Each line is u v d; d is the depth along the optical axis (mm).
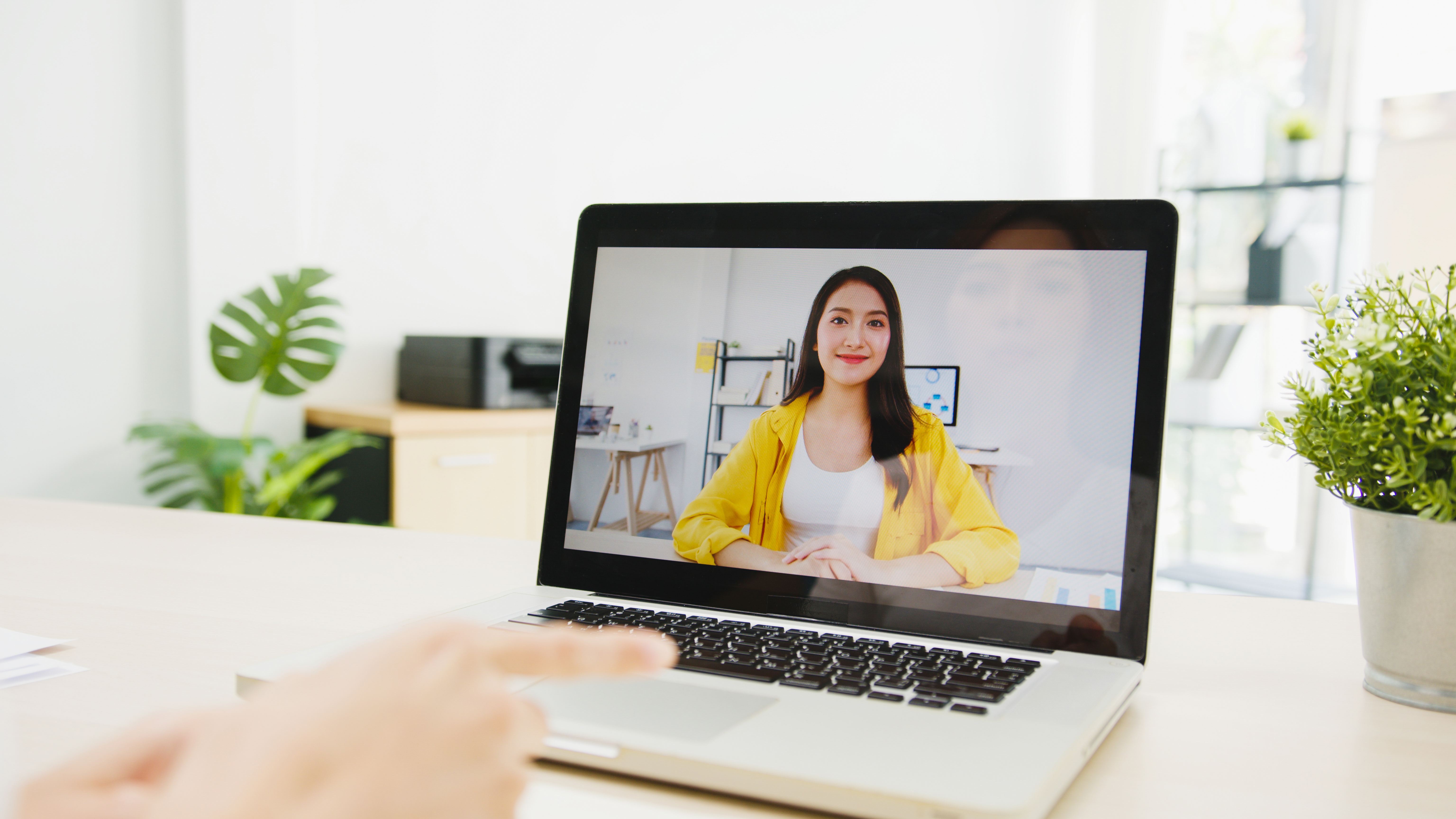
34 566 915
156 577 882
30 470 2348
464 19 2973
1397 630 583
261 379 2594
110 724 516
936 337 712
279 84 2582
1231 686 629
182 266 2490
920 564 678
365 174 2793
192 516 1200
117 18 2391
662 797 435
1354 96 3574
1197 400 3623
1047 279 689
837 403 729
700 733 449
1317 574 3393
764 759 418
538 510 2654
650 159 3467
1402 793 455
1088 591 634
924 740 444
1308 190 3590
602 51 3312
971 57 4348
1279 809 436
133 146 2430
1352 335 580
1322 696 608
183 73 2434
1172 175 4133
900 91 4148
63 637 684
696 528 744
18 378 2330
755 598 715
